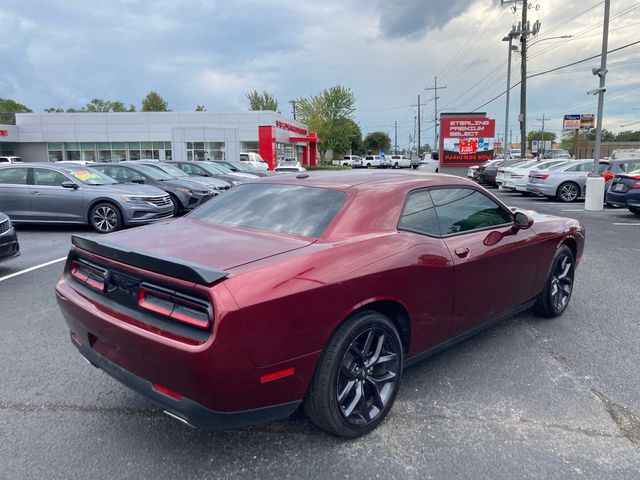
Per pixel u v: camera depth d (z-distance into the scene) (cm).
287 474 255
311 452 274
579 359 395
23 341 439
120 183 1127
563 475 253
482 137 3469
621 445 279
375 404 293
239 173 1839
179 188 1268
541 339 437
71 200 1023
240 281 233
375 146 12012
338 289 259
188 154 3456
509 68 3044
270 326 234
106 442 285
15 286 618
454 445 279
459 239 350
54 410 321
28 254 816
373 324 280
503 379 360
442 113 3462
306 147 6066
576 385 351
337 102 6912
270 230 309
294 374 248
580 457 268
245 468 261
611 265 726
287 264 252
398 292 293
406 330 314
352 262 272
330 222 298
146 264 247
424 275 310
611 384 353
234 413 238
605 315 500
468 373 370
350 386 275
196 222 348
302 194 340
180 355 226
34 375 371
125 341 251
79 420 309
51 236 1002
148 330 243
